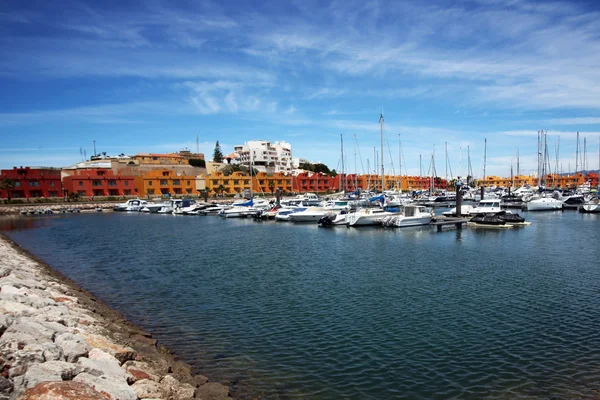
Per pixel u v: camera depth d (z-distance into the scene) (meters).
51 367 8.98
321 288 22.72
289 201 82.50
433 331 16.09
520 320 17.19
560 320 17.14
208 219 76.44
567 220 60.06
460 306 19.11
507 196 100.25
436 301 19.92
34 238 51.38
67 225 68.31
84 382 8.61
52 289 19.86
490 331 16.02
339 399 11.23
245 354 14.27
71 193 114.88
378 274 25.89
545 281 23.55
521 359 13.58
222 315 18.53
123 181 125.00
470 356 13.85
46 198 112.06
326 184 154.75
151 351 13.72
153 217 84.75
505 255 32.22
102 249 40.19
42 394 7.12
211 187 138.12
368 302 19.97
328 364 13.42
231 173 148.50
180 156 166.62
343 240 42.22
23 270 23.98
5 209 95.56
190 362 13.64
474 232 47.41
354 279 24.67
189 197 128.38
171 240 45.88
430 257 31.70
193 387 11.02
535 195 89.81
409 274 25.77
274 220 68.50
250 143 195.00
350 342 15.18
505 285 22.73
